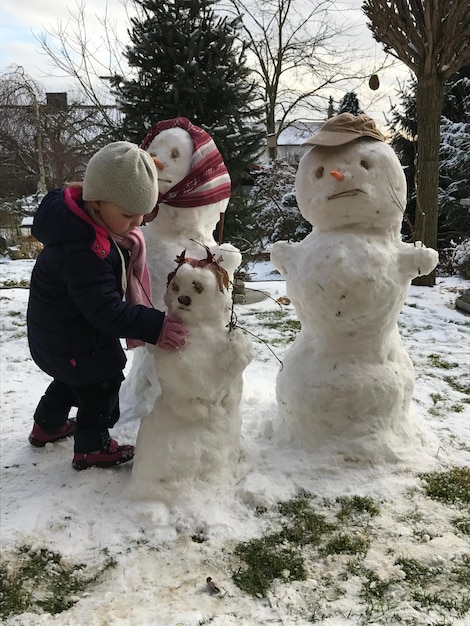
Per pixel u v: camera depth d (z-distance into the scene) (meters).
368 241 2.31
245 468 2.31
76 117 19.59
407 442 2.49
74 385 2.28
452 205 11.17
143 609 1.63
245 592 1.70
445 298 6.13
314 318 2.37
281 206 12.38
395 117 11.96
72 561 1.84
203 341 2.12
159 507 2.06
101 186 1.97
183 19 5.62
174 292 2.12
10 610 1.64
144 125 5.67
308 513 2.11
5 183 21.45
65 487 2.25
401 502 2.18
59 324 2.17
